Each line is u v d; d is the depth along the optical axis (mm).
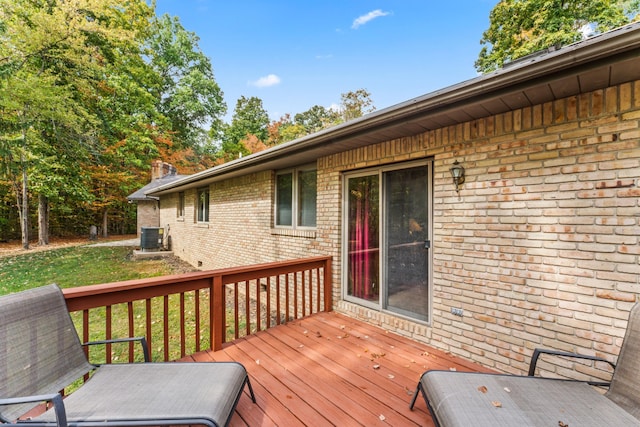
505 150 2801
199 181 8477
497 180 2852
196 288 3064
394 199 3908
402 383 2592
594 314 2338
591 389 1927
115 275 8484
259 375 2705
